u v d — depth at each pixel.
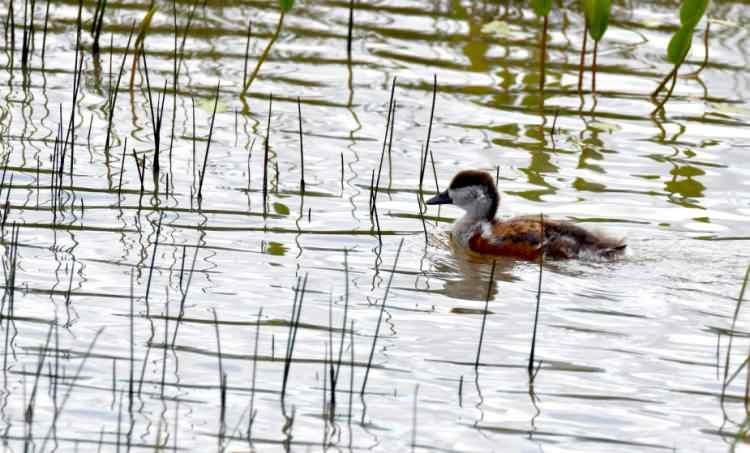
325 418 10.35
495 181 16.39
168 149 16.98
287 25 22.67
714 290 13.27
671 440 10.21
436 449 9.95
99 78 19.66
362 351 11.59
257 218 14.89
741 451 10.06
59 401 10.37
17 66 19.88
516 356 11.63
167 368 11.05
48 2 20.34
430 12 23.73
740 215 15.53
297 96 19.31
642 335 12.14
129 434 9.93
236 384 10.84
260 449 9.82
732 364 11.55
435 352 11.63
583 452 9.98
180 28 22.16
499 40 22.38
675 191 16.31
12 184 15.38
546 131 18.42
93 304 12.22
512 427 10.33
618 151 17.73
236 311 12.27
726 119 19.16
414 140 17.81
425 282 13.38
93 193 15.32
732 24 20.97
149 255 13.56
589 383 11.13
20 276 12.77
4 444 9.66
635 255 14.21
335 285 13.10
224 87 19.56
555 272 13.84
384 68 20.77
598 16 19.44
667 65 21.45
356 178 16.38
